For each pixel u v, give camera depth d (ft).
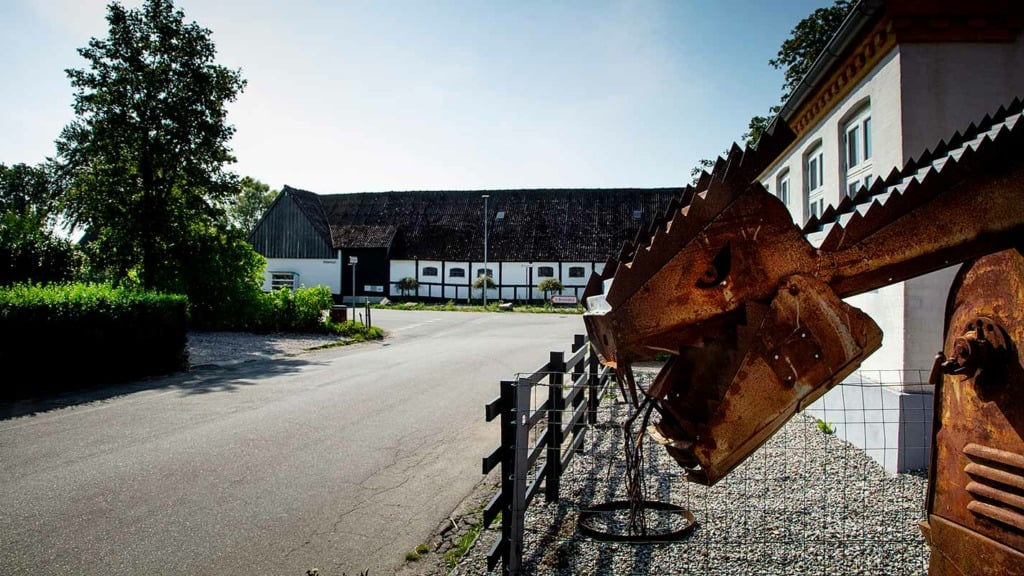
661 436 7.31
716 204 6.77
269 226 138.21
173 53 66.23
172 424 26.32
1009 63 19.36
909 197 7.22
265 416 27.91
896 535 14.05
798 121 29.91
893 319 19.71
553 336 66.23
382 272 134.10
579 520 14.82
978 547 7.23
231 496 17.81
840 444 22.03
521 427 12.30
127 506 17.01
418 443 23.50
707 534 14.17
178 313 41.86
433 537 15.07
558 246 131.54
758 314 6.76
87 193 64.28
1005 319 6.93
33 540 14.84
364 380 37.78
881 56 20.85
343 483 18.97
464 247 134.10
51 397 32.22
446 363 45.19
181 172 67.26
